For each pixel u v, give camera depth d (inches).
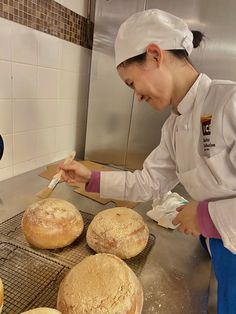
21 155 39.9
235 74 42.1
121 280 17.4
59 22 41.8
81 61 50.1
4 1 31.4
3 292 16.8
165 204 30.8
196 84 22.0
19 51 35.1
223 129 19.7
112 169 48.9
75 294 16.4
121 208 26.3
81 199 34.9
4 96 34.5
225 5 39.7
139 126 49.5
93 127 52.7
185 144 23.8
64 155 50.9
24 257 21.9
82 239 25.3
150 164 30.6
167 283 20.9
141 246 22.9
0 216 28.8
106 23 47.0
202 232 20.2
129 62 21.3
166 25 20.2
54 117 45.6
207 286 21.0
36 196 33.1
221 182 20.8
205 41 41.5
